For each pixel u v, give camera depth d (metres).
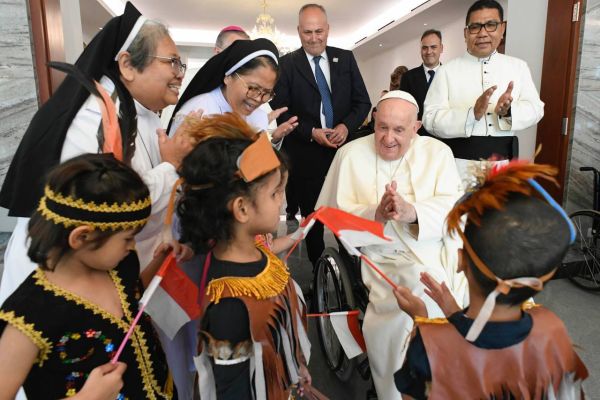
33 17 3.51
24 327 0.90
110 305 1.04
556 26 3.86
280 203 1.12
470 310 0.96
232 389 1.06
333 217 1.52
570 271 3.52
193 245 1.12
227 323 1.05
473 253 0.89
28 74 3.54
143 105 1.54
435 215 1.94
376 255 2.11
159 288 1.24
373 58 13.55
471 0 7.45
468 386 0.91
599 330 2.80
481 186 0.94
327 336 2.39
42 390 0.95
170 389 1.23
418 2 8.64
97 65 1.39
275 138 2.39
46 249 0.92
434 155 2.21
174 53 1.47
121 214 0.93
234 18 10.15
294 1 8.77
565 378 0.93
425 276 1.26
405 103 2.07
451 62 3.04
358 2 8.98
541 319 0.95
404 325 1.80
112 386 0.90
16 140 3.58
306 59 3.41
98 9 8.20
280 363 1.13
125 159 1.32
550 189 3.97
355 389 2.28
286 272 1.25
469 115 2.75
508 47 4.44
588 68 3.77
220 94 2.02
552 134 3.98
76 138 1.26
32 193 1.22
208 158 1.04
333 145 3.24
